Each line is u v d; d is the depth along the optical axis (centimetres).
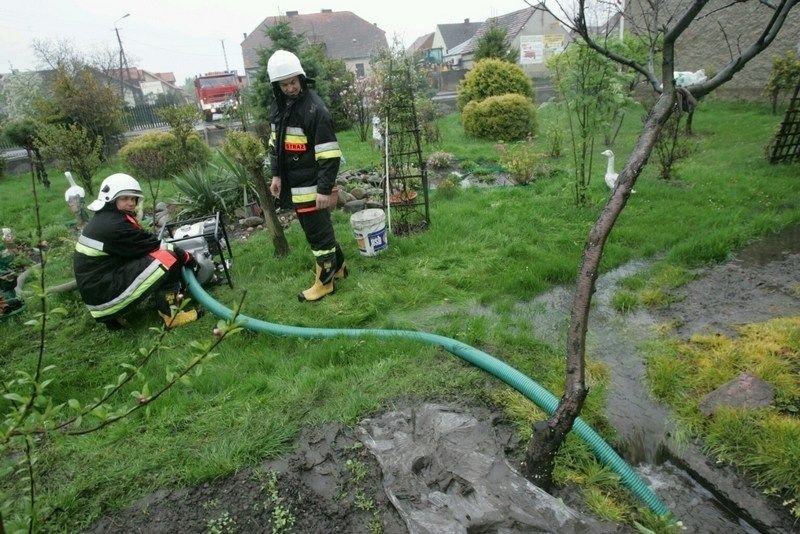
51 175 1358
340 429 274
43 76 2891
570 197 641
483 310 408
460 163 962
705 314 374
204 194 709
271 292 459
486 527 206
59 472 263
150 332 405
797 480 228
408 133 661
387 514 221
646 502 228
